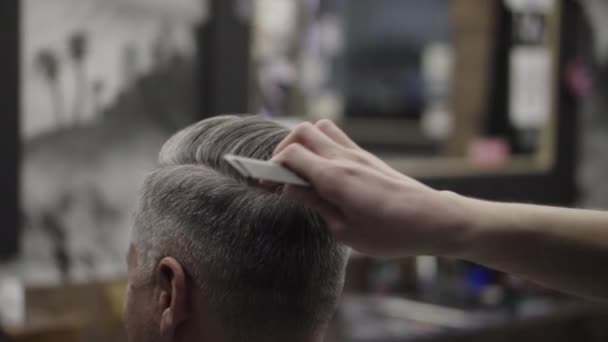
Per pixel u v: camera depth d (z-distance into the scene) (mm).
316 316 961
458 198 801
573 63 3709
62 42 2361
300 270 926
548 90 3639
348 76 3242
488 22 3576
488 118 3562
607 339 3598
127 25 2477
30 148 2320
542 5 3592
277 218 908
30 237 2342
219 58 2627
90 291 2467
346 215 765
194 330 930
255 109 2795
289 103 2963
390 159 3299
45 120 2342
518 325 3109
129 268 977
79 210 2434
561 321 3416
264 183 914
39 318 2373
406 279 3447
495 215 792
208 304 916
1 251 2258
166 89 2566
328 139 796
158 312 940
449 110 3523
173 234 916
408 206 762
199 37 2613
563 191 3732
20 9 2236
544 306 3301
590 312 3369
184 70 2594
